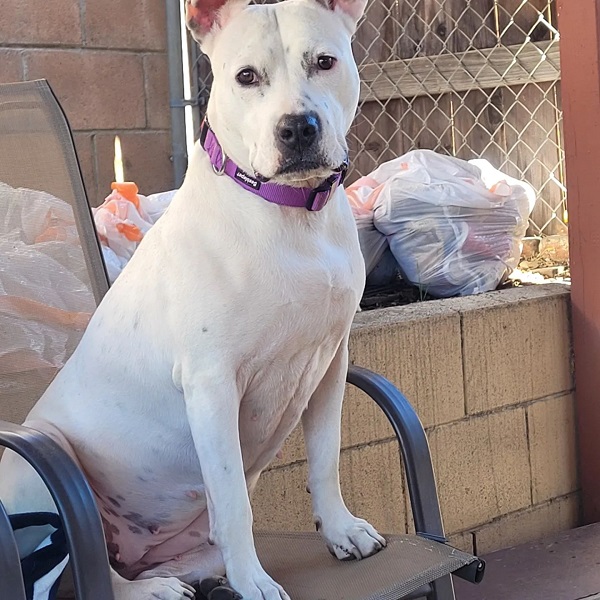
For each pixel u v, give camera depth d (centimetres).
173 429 146
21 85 173
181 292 139
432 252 247
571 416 247
